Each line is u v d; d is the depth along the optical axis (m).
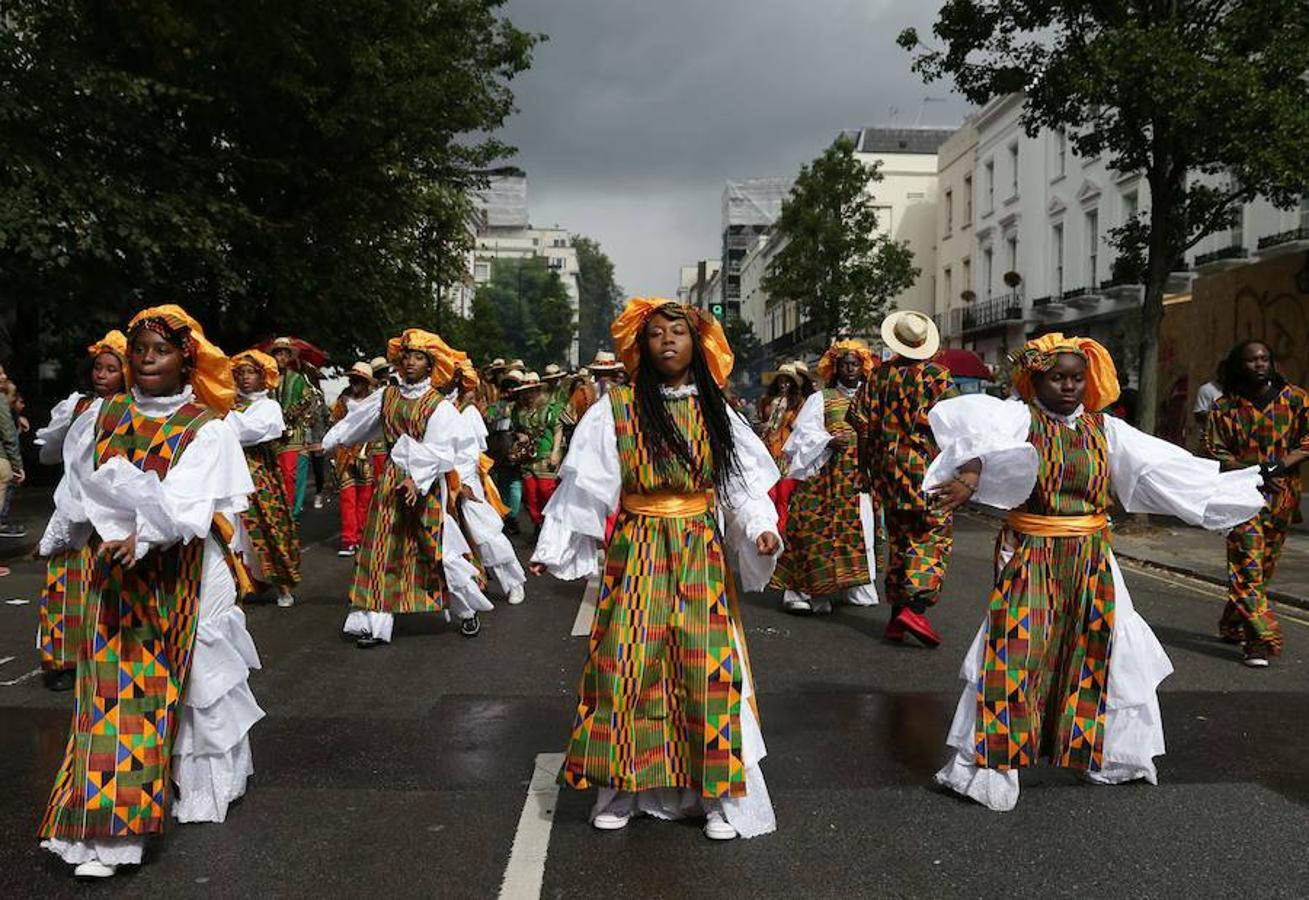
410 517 6.75
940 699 5.57
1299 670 6.25
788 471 7.77
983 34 13.47
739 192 97.88
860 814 3.93
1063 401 4.03
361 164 18.64
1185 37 11.99
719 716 3.60
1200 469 4.06
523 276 93.69
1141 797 4.11
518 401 11.87
